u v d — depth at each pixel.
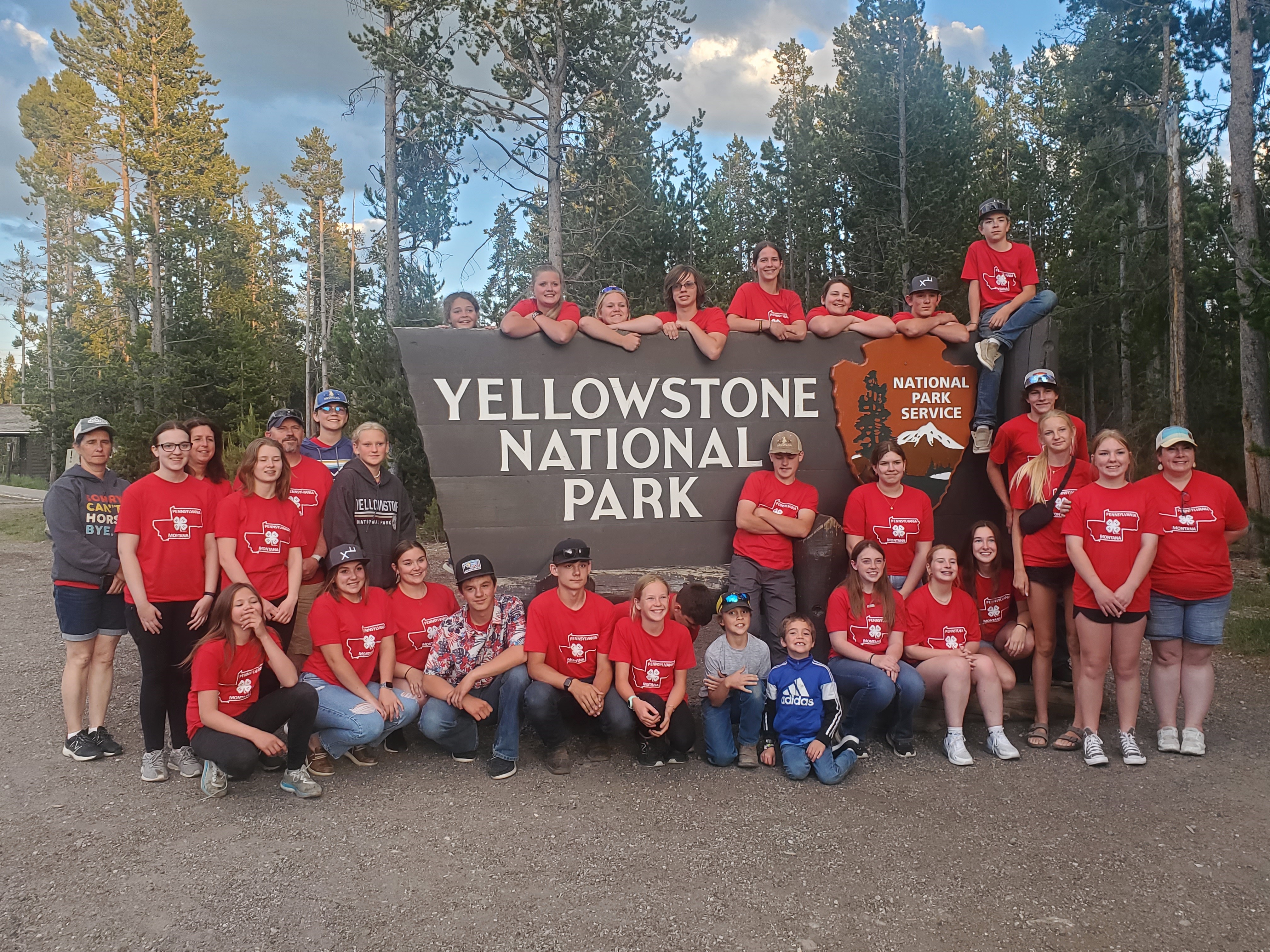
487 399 5.28
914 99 17.75
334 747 4.37
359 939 2.83
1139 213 17.31
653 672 4.41
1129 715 4.53
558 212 14.95
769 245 5.71
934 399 5.58
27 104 41.69
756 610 5.12
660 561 5.42
